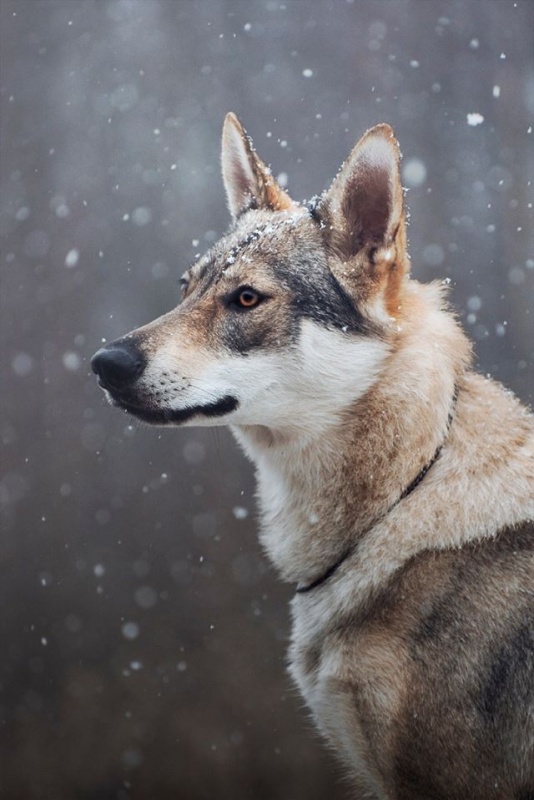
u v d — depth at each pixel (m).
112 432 14.01
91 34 20.42
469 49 17.97
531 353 14.08
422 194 16.27
